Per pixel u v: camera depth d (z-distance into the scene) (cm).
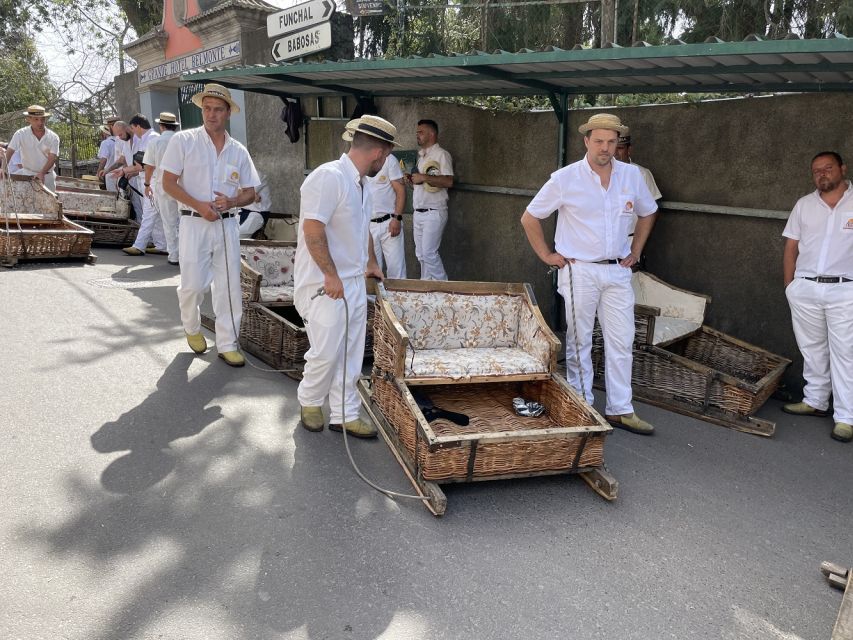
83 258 858
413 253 797
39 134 953
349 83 684
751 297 552
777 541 333
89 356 516
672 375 497
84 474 348
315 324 390
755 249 543
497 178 712
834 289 462
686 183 578
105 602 259
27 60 2441
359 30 884
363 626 257
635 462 409
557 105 595
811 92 493
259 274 555
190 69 1237
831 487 390
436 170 686
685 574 302
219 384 481
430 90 686
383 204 662
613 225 434
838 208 456
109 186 1134
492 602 276
